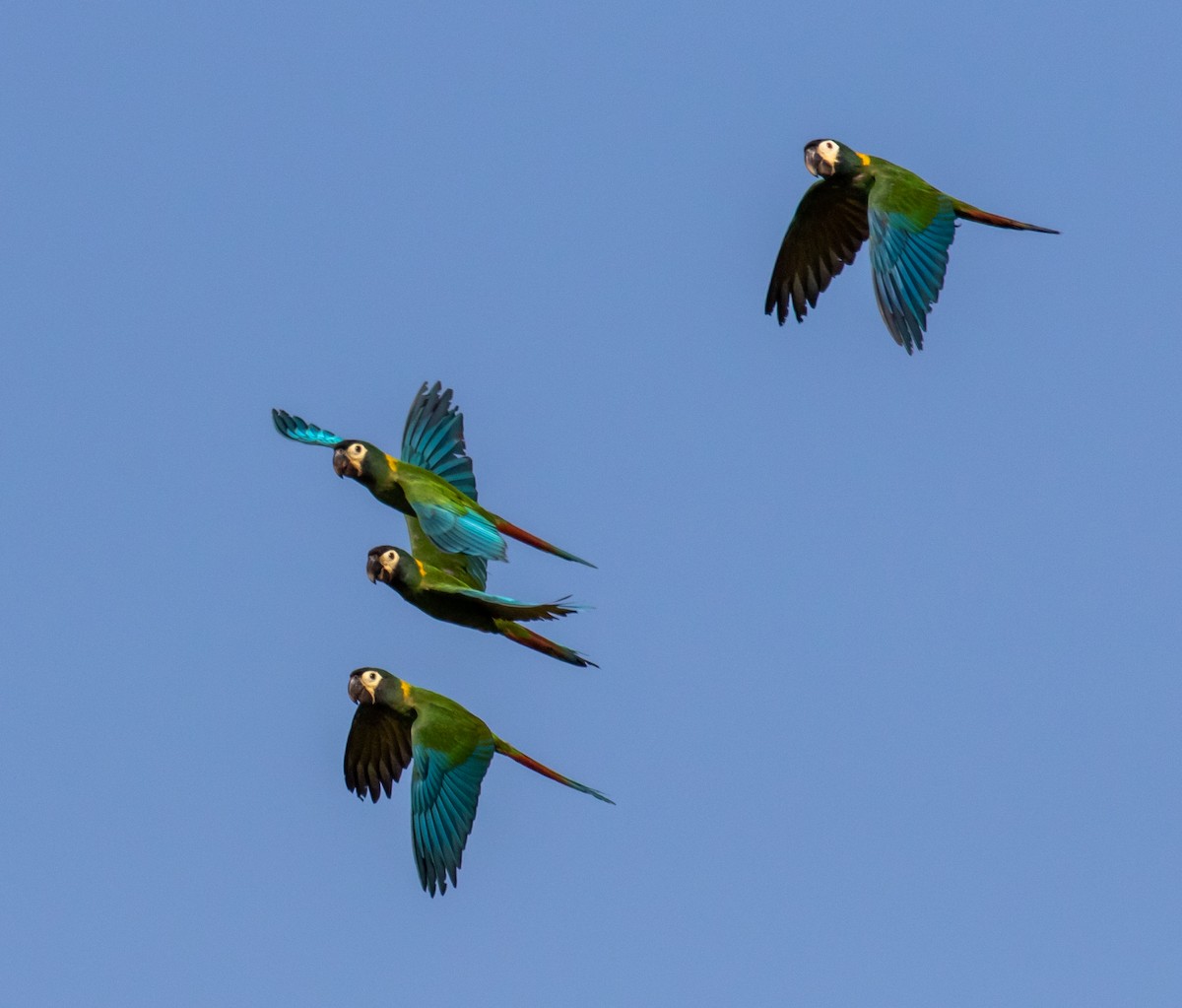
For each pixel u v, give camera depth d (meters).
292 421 19.94
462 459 19.77
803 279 20.77
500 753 18.81
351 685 18.91
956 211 19.45
